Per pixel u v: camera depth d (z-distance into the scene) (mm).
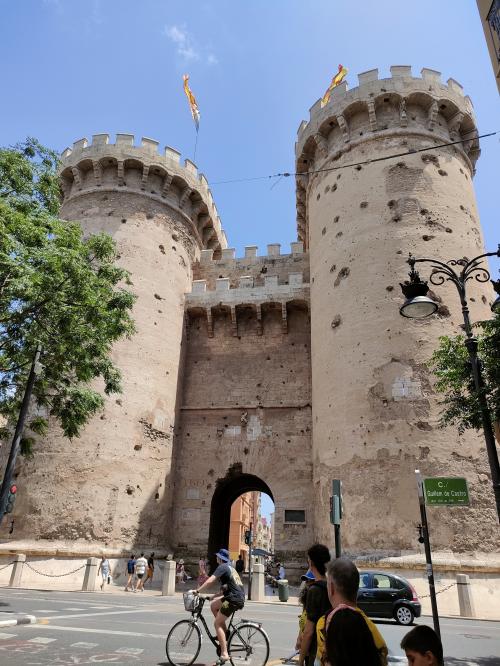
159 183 31734
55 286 14109
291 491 26406
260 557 23641
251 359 29969
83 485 23141
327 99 30281
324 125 28656
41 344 14648
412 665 3230
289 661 7504
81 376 16531
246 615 13461
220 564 7383
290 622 12102
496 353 11406
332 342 23828
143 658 7305
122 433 24781
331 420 22484
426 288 9727
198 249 34281
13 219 13445
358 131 27438
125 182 30688
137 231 29422
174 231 31438
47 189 16547
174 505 27312
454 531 18484
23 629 9297
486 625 13602
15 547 21891
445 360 13430
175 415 28469
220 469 27703
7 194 15469
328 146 28938
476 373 9414
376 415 20859
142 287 28297
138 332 27141
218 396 29406
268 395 28891
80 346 15852
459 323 21922
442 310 22000
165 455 26750
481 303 23047
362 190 25641
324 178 28141
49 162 17031
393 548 18688
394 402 20672
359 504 19984
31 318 14734
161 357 27938
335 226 26078
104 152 30641
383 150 26047
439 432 19781
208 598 7473
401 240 23594
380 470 19969
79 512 22719
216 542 29281
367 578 14281
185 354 30719
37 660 6953
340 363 22953
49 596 16375
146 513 24672
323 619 3871
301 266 32312
